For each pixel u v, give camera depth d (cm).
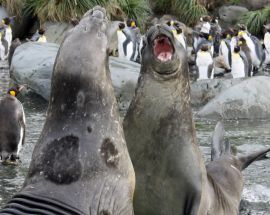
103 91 445
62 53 443
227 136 1297
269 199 870
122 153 452
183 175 596
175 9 3234
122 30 2497
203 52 2266
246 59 2361
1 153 1093
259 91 1546
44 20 2731
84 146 434
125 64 1717
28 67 1725
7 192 916
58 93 444
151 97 590
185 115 600
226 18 3397
